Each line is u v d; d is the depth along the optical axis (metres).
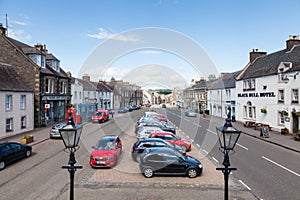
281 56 24.55
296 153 14.42
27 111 22.03
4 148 11.48
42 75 24.39
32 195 8.14
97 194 8.23
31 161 12.31
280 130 21.89
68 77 30.67
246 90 28.53
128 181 9.45
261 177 10.05
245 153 14.37
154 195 8.20
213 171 10.80
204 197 8.05
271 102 23.34
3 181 9.43
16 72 23.38
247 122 26.20
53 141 17.77
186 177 9.98
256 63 29.50
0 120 18.25
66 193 8.30
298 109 19.55
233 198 8.00
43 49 30.06
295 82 19.92
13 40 25.44
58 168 11.11
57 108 28.17
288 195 8.24
